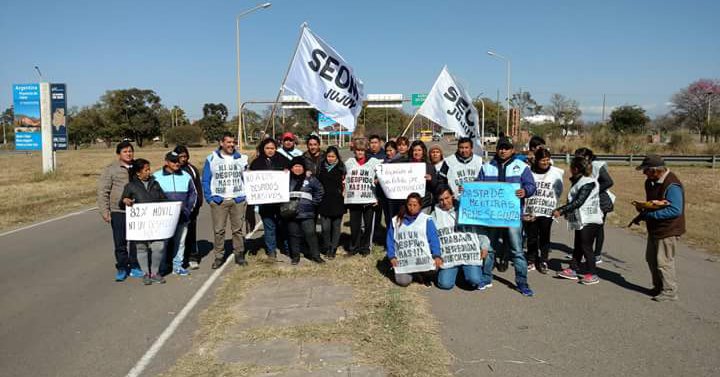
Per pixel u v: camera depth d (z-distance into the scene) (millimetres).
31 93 25609
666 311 5777
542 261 7500
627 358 4594
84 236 10703
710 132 44469
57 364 4594
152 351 4820
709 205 14883
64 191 19578
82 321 5621
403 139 8406
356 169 7980
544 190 7363
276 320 5441
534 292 6496
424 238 6438
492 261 6676
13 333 5312
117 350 4863
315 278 7012
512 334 5113
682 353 4699
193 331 5289
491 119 80375
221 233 7578
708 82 59156
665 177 6086
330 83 9336
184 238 7402
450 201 6609
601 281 7020
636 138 38875
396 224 6594
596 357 4613
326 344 4816
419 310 5742
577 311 5777
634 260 8219
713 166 29438
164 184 7250
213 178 7445
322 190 7832
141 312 5883
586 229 6805
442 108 9555
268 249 7934
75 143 87438
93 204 16188
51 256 8812
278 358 4543
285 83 9141
